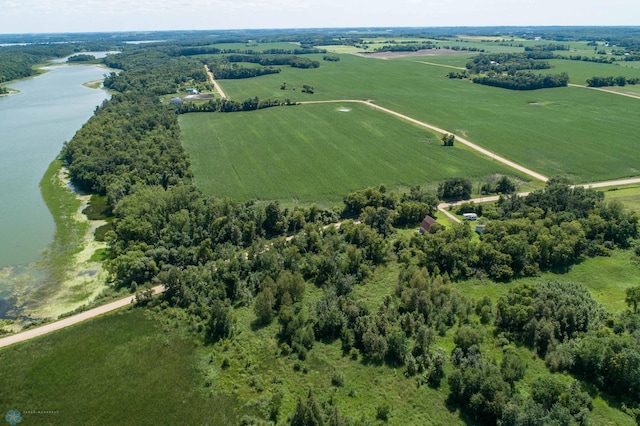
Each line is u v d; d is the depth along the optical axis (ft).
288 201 366.63
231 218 309.01
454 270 261.24
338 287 246.06
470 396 168.66
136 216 304.91
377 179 405.80
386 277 261.24
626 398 169.37
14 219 344.28
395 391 179.93
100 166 408.67
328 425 161.07
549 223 291.58
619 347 177.47
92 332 218.18
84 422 171.42
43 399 181.57
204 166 439.63
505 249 265.13
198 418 172.24
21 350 206.69
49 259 288.30
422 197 339.77
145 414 174.50
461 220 327.26
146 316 229.25
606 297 233.55
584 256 273.13
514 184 378.94
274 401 176.35
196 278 246.88
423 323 214.48
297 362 196.13
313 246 287.48
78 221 341.21
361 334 205.57
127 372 194.80
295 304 235.61
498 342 202.28
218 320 216.13
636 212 319.27
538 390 165.99
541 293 223.71
